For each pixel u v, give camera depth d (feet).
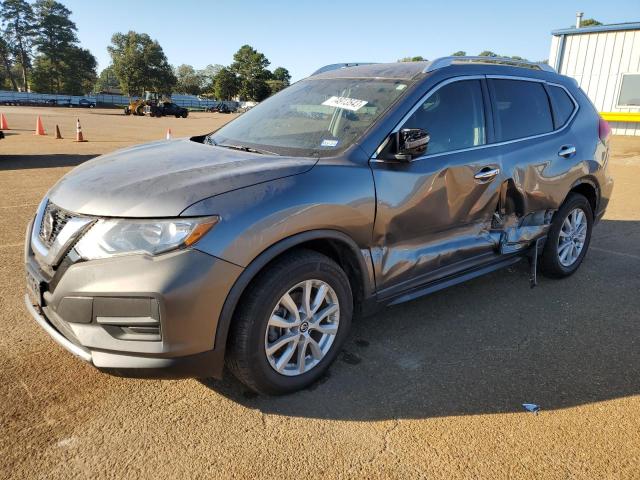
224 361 8.72
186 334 7.79
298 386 9.32
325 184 9.05
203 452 7.86
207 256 7.73
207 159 9.73
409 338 11.64
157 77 322.96
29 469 7.41
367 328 12.08
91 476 7.32
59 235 8.20
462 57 12.37
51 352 10.49
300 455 7.85
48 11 336.70
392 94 11.00
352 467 7.63
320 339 9.68
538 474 7.57
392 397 9.38
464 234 11.87
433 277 11.39
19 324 11.59
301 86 13.25
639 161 43.88
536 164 13.03
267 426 8.50
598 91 61.00
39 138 58.70
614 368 10.58
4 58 342.03
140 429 8.34
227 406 9.00
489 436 8.39
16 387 9.29
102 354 7.89
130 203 7.95
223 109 237.25
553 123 14.11
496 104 12.53
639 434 8.52
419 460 7.80
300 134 10.98
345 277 9.59
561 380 10.09
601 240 20.02
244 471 7.50
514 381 10.00
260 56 352.08
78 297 7.77
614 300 14.03
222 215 7.90
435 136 11.05
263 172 8.80
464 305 13.50
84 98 246.68
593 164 14.90
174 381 9.69
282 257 8.71
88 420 8.51
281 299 8.67
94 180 8.93
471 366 10.52
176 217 7.70
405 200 10.19
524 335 11.91
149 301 7.57
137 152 10.80
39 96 233.55
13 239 17.74
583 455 8.00
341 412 8.91
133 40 316.81
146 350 7.78
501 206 12.51
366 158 9.82
